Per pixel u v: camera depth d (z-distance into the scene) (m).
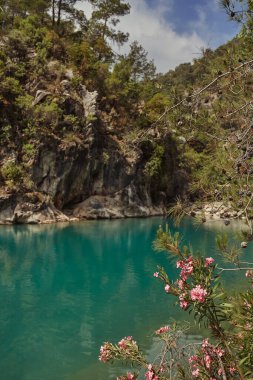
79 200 43.59
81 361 10.30
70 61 50.00
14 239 28.30
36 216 37.28
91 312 14.06
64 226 36.16
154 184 49.81
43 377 9.44
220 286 4.05
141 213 46.75
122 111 48.69
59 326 12.70
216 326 3.82
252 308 3.38
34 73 45.22
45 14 57.31
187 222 32.81
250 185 3.96
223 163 4.19
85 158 42.50
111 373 9.62
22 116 41.38
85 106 45.09
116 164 45.34
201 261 4.03
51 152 40.03
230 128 4.60
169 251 4.11
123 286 17.52
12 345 11.23
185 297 3.86
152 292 16.62
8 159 38.97
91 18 59.16
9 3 55.47
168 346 5.55
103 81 50.50
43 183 39.62
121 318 13.45
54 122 41.50
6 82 41.72
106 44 58.88
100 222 40.41
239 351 3.56
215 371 4.01
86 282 18.08
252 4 4.32
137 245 27.58
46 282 17.91
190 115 4.73
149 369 4.62
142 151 47.31
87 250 25.44
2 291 16.34
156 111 38.53
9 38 46.91
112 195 45.34
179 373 4.77
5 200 36.00
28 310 14.18
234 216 3.94
